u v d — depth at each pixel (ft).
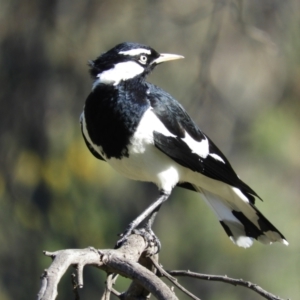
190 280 48.65
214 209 28.50
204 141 26.91
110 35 44.73
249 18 42.37
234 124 49.47
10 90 42.27
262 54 46.21
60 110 44.09
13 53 42.06
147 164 25.53
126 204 48.06
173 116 25.88
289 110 48.70
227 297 48.42
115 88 25.13
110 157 25.66
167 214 49.62
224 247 48.78
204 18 42.75
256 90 49.11
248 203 27.68
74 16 43.70
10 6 42.06
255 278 48.19
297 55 44.11
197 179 27.55
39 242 43.50
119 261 17.81
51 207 43.62
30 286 43.11
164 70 46.78
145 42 45.37
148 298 21.40
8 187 41.83
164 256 49.01
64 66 43.57
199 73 37.52
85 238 44.50
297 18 42.52
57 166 43.88
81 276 16.90
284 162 49.01
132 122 24.86
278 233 27.76
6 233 43.19
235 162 49.42
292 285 47.73
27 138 42.83
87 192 45.03
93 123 25.20
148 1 43.88
